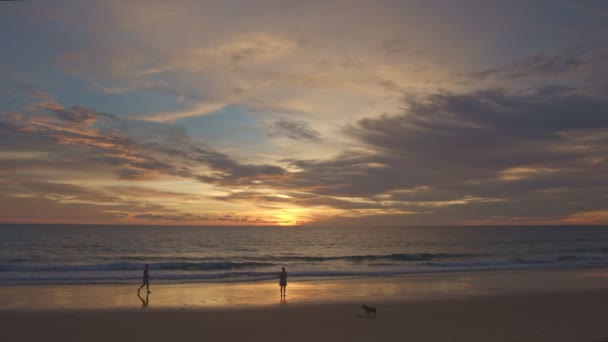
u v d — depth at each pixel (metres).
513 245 72.81
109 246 64.81
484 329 12.16
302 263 40.19
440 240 92.38
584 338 10.97
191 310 15.30
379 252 59.12
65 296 18.56
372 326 12.67
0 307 15.91
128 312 14.87
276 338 11.37
